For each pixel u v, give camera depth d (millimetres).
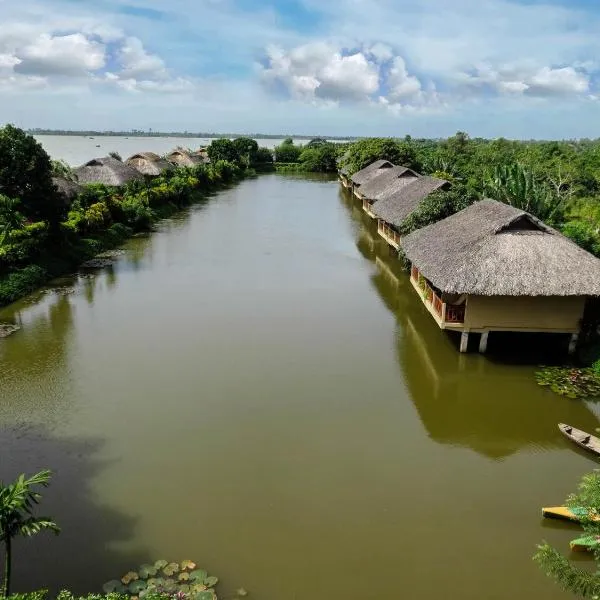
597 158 52250
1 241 23219
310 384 15531
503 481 11547
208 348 17781
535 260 16375
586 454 12688
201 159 73750
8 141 24891
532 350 18047
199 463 11789
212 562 9109
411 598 8523
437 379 16078
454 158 62281
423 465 12008
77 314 20672
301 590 8602
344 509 10484
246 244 33438
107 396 14523
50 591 8461
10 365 16234
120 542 9516
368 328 20031
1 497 6930
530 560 9352
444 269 16922
